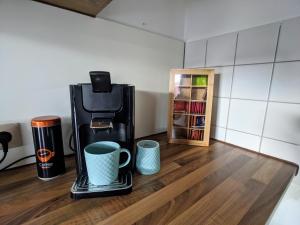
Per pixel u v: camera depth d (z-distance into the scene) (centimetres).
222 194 46
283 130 67
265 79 69
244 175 56
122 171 51
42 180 50
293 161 65
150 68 84
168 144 81
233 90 80
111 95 48
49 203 41
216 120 88
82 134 50
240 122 79
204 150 76
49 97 58
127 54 75
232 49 79
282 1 63
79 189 43
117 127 53
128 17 74
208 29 88
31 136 57
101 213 38
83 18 61
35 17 52
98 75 45
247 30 73
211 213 39
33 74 54
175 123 84
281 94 66
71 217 37
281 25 64
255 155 72
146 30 81
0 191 45
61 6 56
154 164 55
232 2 77
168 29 90
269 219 39
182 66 100
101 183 45
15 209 39
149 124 89
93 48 65
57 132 51
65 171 55
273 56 67
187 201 43
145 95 85
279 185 51
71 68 61
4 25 48
